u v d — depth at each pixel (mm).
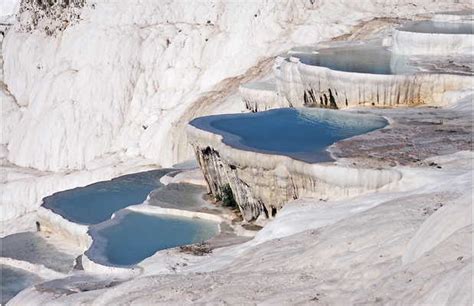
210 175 24625
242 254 16750
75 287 18031
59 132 49000
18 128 52375
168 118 44781
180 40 49250
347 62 31000
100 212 27312
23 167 49906
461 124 22703
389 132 22062
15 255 25219
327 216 17203
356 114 24781
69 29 53344
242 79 43625
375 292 10945
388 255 12414
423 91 26531
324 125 23891
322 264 13570
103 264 19594
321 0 48094
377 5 47156
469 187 15445
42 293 17750
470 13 41062
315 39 44281
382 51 34312
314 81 28922
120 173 42094
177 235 22062
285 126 23828
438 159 18859
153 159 44281
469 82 25875
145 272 18203
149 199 25188
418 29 34750
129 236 22109
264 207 21062
